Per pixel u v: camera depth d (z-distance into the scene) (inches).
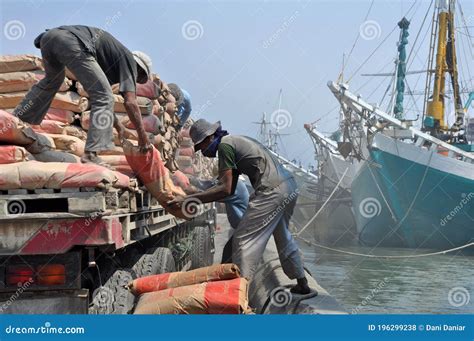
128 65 179.3
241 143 167.2
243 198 219.3
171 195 181.6
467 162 1028.5
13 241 124.9
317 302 167.2
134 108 176.6
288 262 174.6
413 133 965.2
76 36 169.6
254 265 163.8
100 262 155.9
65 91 191.6
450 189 960.9
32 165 129.0
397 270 736.3
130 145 175.5
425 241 983.0
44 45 171.3
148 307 133.5
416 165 959.0
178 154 312.0
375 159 956.0
